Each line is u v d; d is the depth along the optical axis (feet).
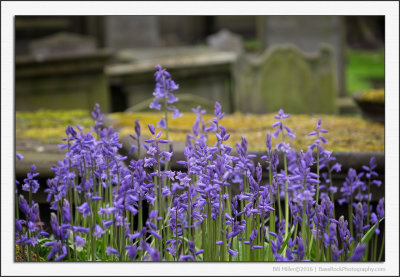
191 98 14.80
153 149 5.51
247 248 6.01
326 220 5.43
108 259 6.30
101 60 19.20
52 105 18.44
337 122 10.96
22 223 6.25
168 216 6.22
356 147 8.26
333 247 5.10
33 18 39.50
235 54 23.00
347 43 53.93
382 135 9.32
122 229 5.28
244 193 5.70
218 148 5.55
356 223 6.59
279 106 23.00
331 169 7.21
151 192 5.83
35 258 6.49
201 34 64.95
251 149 8.04
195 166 5.45
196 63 21.53
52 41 24.61
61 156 8.14
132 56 25.84
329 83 23.48
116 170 6.04
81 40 24.97
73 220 7.26
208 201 5.44
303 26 29.43
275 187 5.83
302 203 6.01
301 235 5.97
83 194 6.81
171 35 63.36
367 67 42.45
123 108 21.11
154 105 6.28
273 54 22.76
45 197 7.66
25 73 17.62
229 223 5.64
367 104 10.84
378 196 7.66
